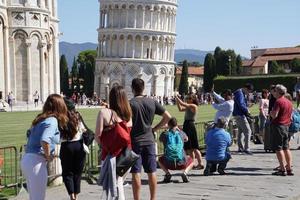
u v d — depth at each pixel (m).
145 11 117.44
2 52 66.50
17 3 67.62
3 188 14.02
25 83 68.25
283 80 109.06
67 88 129.88
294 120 20.20
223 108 19.72
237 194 13.05
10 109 60.19
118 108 10.16
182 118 46.88
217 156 15.70
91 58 172.62
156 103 11.19
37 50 69.25
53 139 9.55
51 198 12.65
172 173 16.20
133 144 10.85
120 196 10.18
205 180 15.01
